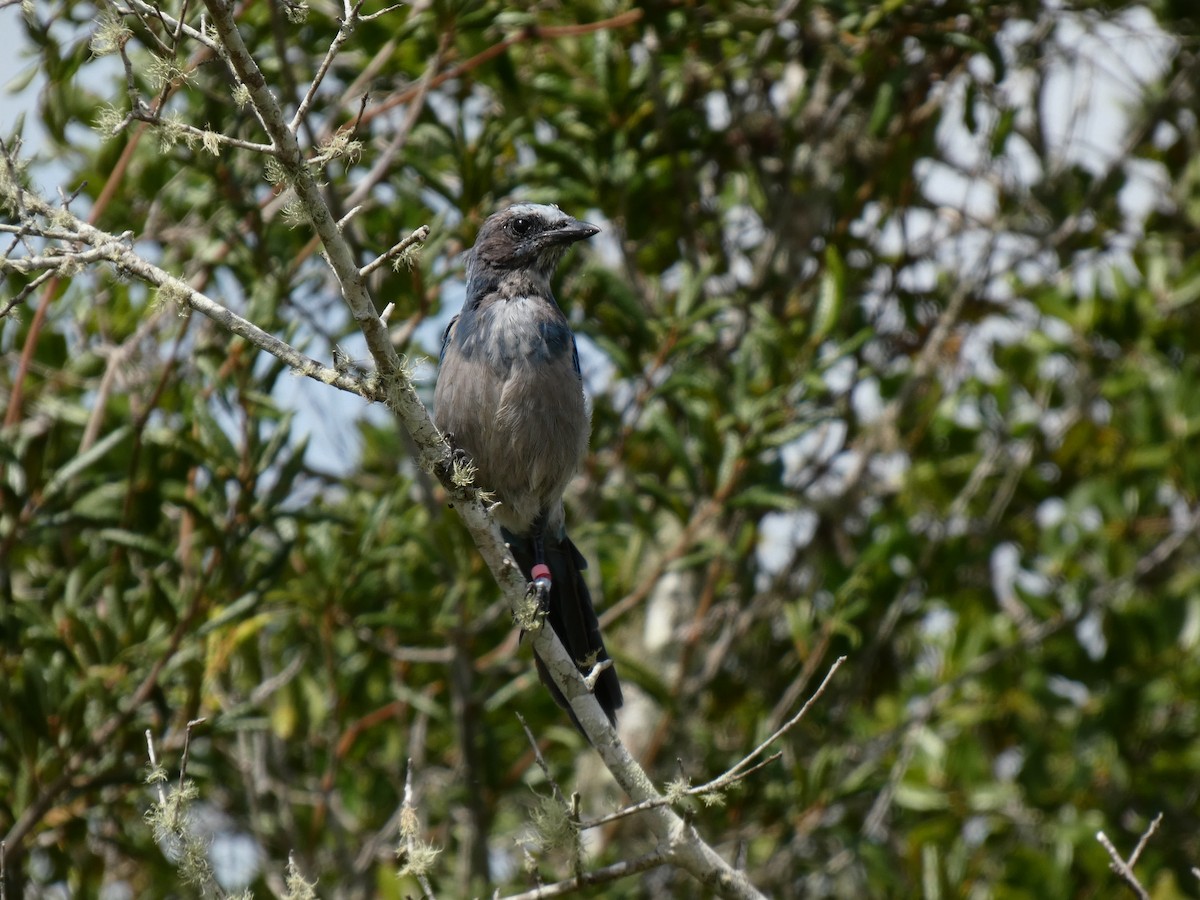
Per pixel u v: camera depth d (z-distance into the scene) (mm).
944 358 14336
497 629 13430
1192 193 14719
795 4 11969
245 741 12453
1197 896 13078
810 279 13609
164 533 12117
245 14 11883
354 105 12289
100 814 12078
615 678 9492
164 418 12062
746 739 12914
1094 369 14570
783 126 13141
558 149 12141
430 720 14047
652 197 13117
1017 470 13844
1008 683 13703
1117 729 13305
